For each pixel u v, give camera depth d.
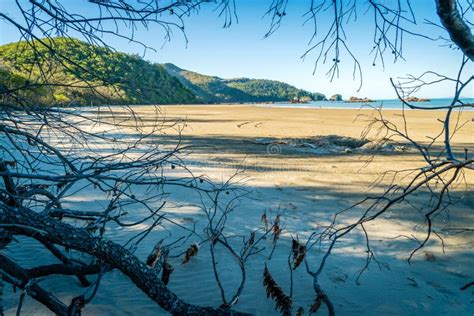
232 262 4.38
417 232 5.52
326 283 3.94
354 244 5.02
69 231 2.53
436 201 7.15
